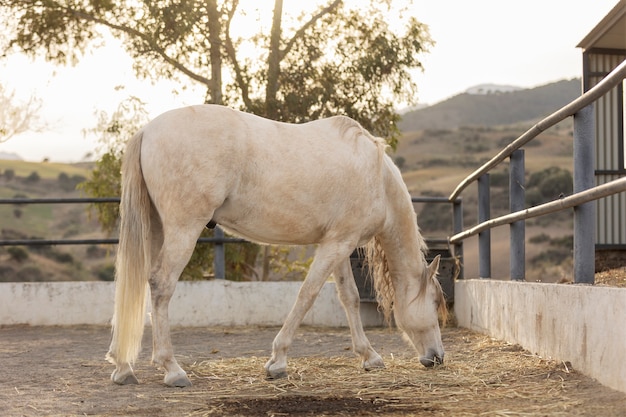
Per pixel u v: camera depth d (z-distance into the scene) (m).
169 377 4.56
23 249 47.84
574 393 3.91
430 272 5.28
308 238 4.97
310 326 8.55
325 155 4.83
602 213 9.80
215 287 8.65
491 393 4.13
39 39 13.05
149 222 4.71
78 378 4.92
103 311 8.70
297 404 3.97
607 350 3.93
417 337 5.27
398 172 5.30
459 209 8.91
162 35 12.36
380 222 5.09
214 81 12.91
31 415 3.73
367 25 13.21
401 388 4.43
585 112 4.54
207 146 4.55
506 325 6.04
